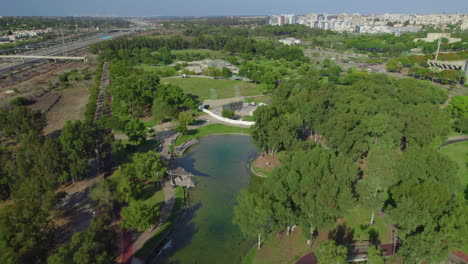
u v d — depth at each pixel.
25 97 195.38
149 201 93.00
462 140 130.00
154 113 152.38
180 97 170.12
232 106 177.62
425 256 60.22
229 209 92.44
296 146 104.44
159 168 98.00
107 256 58.81
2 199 87.94
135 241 76.69
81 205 88.56
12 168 87.88
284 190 72.25
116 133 143.50
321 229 70.81
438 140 107.19
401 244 70.25
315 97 137.75
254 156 126.88
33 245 58.56
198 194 100.19
